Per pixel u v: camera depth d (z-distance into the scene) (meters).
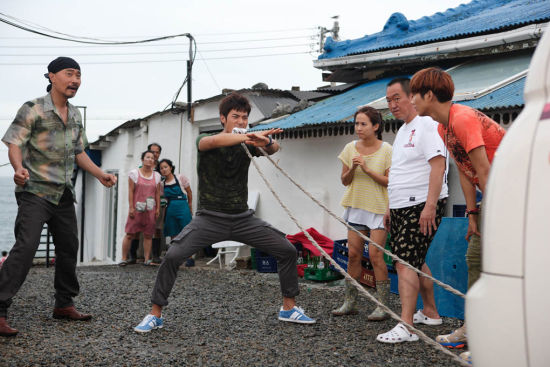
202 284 7.60
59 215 4.98
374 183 5.18
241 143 4.51
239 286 7.40
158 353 4.16
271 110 11.03
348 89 10.73
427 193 4.43
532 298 1.92
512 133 2.12
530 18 8.00
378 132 5.34
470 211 4.14
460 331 4.28
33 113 4.74
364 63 9.79
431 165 4.34
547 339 1.88
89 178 19.23
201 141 4.69
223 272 8.77
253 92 11.43
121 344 4.39
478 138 3.74
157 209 10.11
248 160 4.83
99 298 6.44
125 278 8.21
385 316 5.16
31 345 4.30
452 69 8.56
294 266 5.08
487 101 6.45
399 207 4.52
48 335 4.62
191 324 5.11
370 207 5.17
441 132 4.29
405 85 4.68
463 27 9.09
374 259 5.17
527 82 2.18
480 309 2.07
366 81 10.66
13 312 5.53
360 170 5.25
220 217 4.76
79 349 4.22
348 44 10.54
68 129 4.93
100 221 17.42
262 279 7.89
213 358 4.05
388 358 4.01
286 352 4.19
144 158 9.94
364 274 6.83
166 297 4.84
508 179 2.05
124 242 10.18
